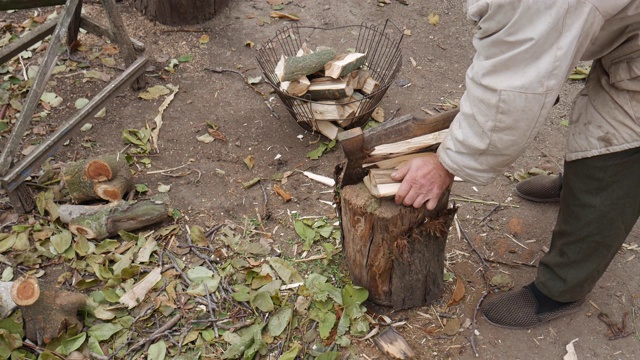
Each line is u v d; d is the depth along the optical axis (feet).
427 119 7.04
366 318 8.29
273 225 9.72
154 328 8.26
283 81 10.59
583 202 6.91
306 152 11.07
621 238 7.07
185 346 8.04
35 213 9.73
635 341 8.25
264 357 7.93
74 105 11.77
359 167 7.40
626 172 6.54
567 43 5.21
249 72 12.71
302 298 8.47
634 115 6.23
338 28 13.74
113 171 9.62
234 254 9.20
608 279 9.02
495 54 5.47
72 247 9.20
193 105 11.96
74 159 10.69
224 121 11.66
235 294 8.50
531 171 10.60
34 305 7.74
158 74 12.53
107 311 8.30
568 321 8.46
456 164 6.30
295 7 14.40
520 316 8.25
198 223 9.73
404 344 8.03
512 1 5.13
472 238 9.62
